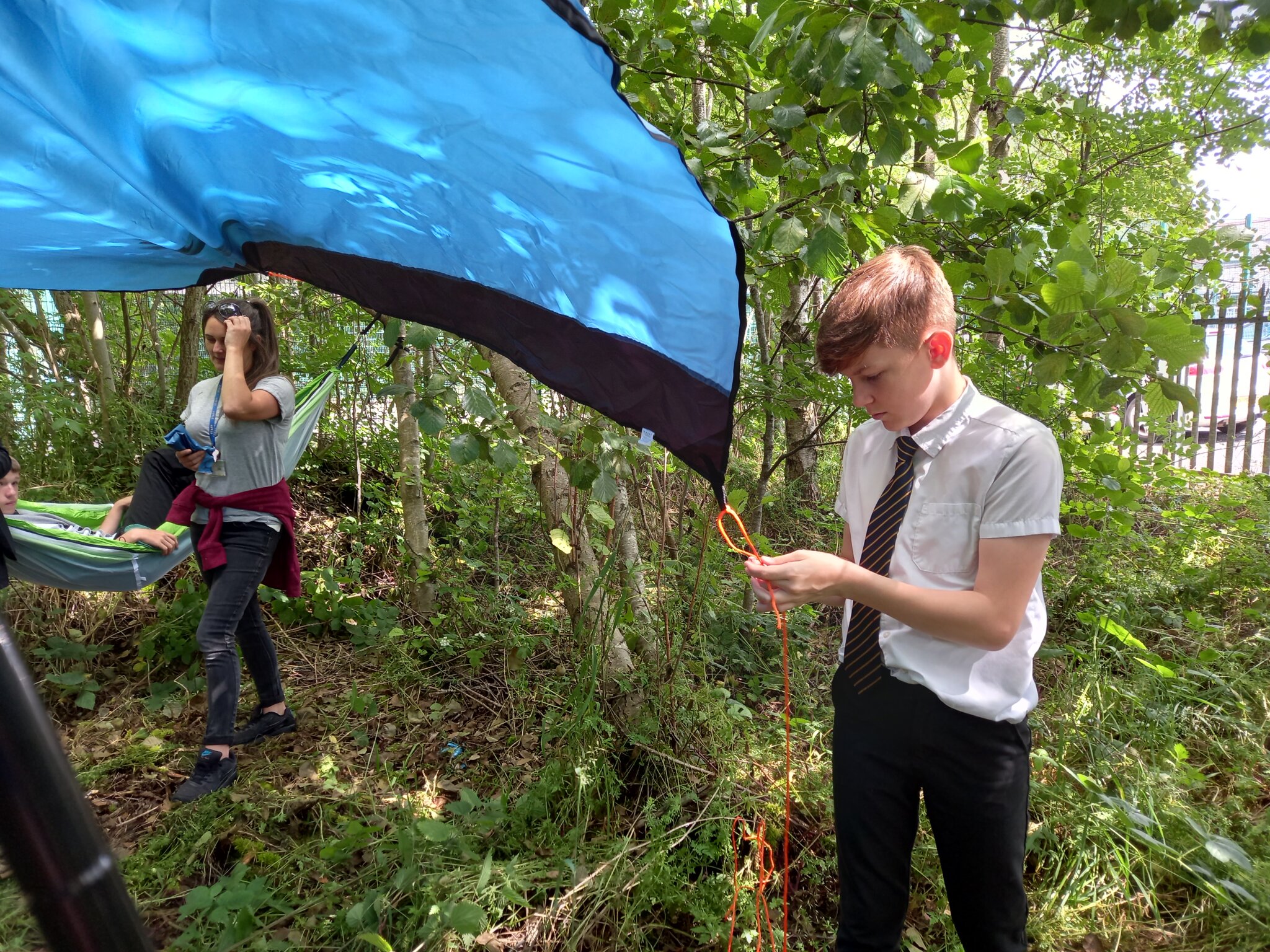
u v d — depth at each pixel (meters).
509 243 1.53
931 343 1.39
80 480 3.89
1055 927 2.10
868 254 2.39
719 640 3.44
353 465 4.84
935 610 1.38
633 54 2.72
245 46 1.24
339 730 3.02
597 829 2.48
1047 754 2.62
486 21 1.09
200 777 2.60
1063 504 3.75
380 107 1.31
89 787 2.67
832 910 2.24
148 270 2.12
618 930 2.07
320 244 1.80
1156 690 3.03
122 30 1.25
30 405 3.82
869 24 1.99
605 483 2.37
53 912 0.73
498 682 3.36
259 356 2.85
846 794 1.58
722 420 1.49
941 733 1.46
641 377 1.55
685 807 2.53
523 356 1.70
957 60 2.89
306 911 2.10
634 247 1.37
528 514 4.32
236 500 2.77
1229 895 2.10
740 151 2.58
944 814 1.51
